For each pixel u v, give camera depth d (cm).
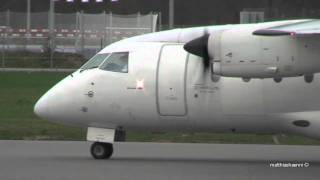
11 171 5112
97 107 5819
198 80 5591
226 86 5531
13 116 9588
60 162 5653
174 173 5028
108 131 5881
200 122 5678
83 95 5844
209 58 5353
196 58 5628
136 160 5825
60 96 5900
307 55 4966
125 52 5831
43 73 16575
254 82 5478
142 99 5719
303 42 4966
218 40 5156
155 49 5781
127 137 7919
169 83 5653
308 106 5406
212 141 7688
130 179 4728
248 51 5072
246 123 5591
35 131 8269
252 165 5509
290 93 5422
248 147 6988
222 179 4738
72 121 5941
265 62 5041
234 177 4834
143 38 5903
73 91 5875
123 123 5834
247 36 5084
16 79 15100
